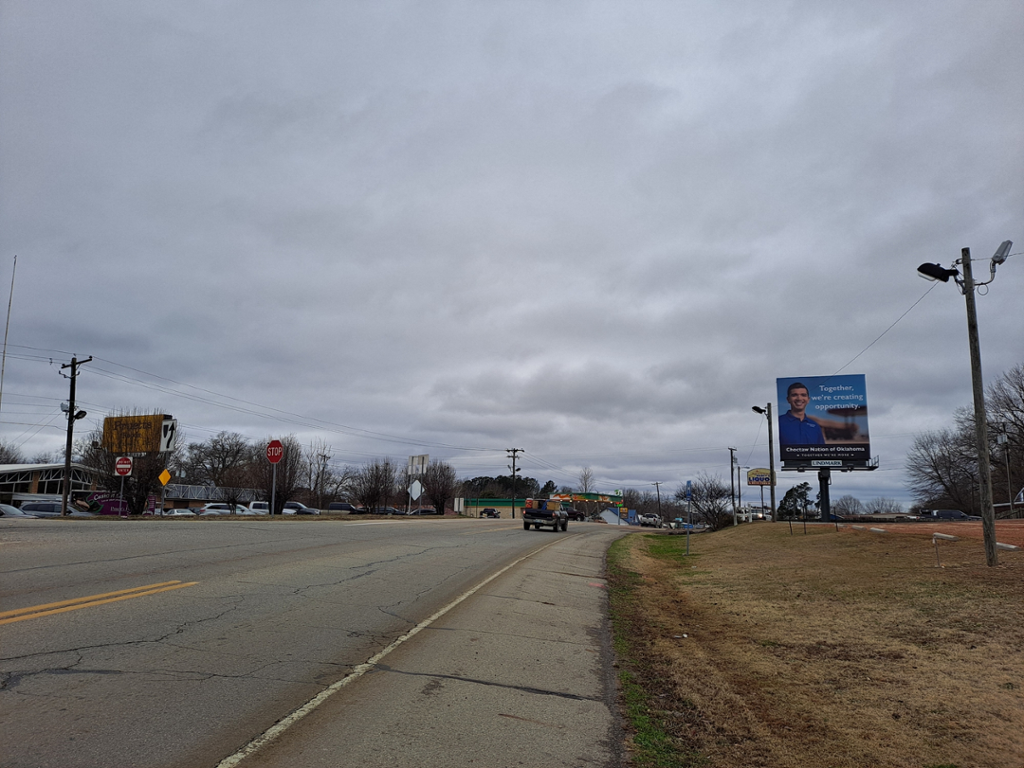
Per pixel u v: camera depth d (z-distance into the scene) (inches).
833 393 1489.9
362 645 274.4
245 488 2244.1
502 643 301.0
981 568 481.7
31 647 235.1
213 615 302.5
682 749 193.6
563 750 183.0
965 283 536.4
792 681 264.2
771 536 1021.8
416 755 169.5
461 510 3344.0
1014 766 181.2
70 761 150.9
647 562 848.9
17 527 671.1
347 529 895.1
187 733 171.8
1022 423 2071.9
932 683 251.4
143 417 1582.2
